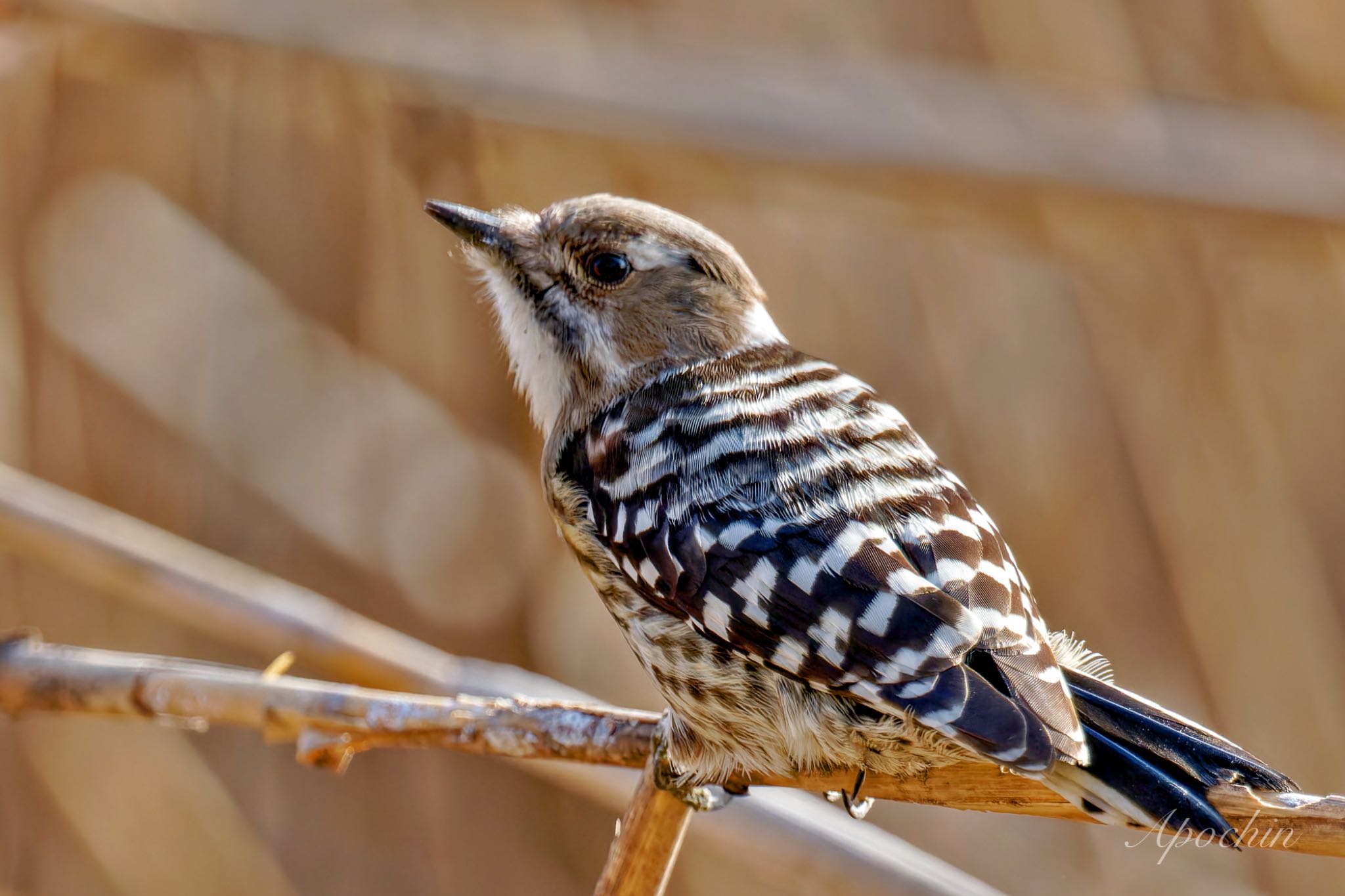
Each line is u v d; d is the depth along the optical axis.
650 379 7.60
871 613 5.88
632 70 10.87
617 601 6.90
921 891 7.77
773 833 7.91
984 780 6.12
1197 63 12.00
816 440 6.62
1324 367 11.78
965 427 11.59
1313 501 11.72
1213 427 11.66
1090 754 5.59
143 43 10.77
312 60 10.73
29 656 7.43
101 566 8.58
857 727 6.12
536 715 6.82
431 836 11.59
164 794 11.20
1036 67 11.98
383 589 11.57
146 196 11.60
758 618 6.11
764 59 11.38
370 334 11.72
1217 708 11.44
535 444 11.91
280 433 11.60
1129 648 11.48
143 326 11.52
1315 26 12.07
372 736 6.94
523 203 11.48
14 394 11.02
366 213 11.65
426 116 11.44
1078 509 11.59
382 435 11.70
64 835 10.97
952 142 10.81
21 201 11.20
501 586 11.77
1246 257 11.80
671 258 7.77
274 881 11.22
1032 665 5.72
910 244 11.67
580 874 11.65
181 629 11.34
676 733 6.57
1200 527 11.59
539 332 7.91
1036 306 11.72
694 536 6.39
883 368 11.56
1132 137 10.96
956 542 6.11
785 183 11.46
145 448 11.43
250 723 7.03
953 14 12.04
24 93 11.20
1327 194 10.77
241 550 11.45
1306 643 11.49
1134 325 11.73
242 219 11.70
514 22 11.29
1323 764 11.23
